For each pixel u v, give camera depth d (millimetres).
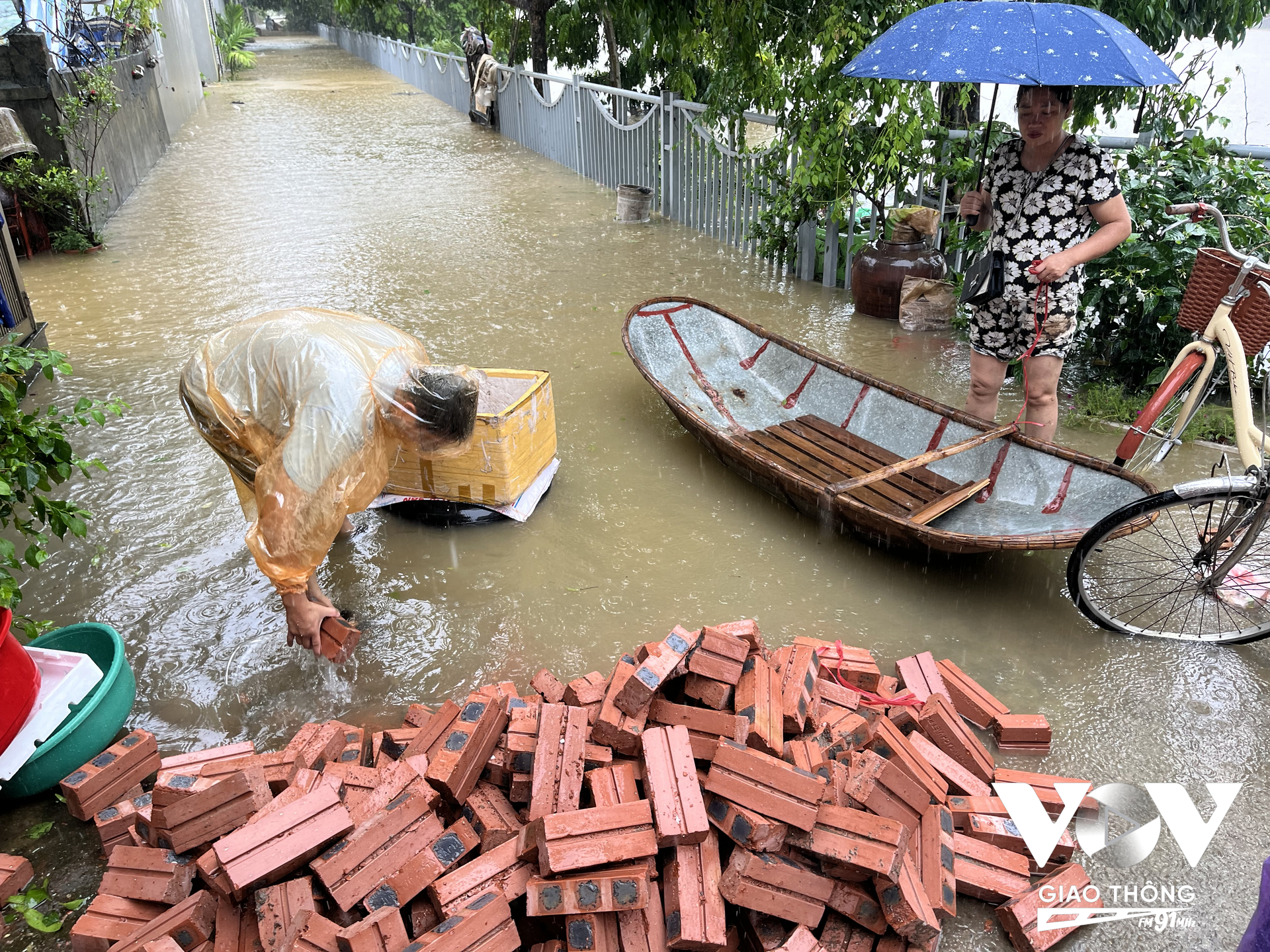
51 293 8477
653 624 4023
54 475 3434
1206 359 4062
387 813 2604
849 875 2549
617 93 12141
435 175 13820
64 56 11148
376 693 3643
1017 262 4547
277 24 55406
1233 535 3953
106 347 7168
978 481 4617
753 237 9352
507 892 2488
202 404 3420
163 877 2580
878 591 4270
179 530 4734
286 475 2984
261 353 3180
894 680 3607
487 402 4898
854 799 2682
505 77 17219
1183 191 6059
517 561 4453
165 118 16766
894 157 7336
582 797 2809
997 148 4621
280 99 23391
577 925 2357
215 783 2723
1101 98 7887
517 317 7797
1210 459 5348
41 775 3094
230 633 3969
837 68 7656
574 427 5828
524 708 3109
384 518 4805
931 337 7363
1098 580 4316
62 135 9742
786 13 8055
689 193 10773
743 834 2521
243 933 2473
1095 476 4312
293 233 10523
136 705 3578
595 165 13320
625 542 4617
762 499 5031
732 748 2641
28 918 2654
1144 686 3674
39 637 3523
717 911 2412
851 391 5477
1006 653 3873
